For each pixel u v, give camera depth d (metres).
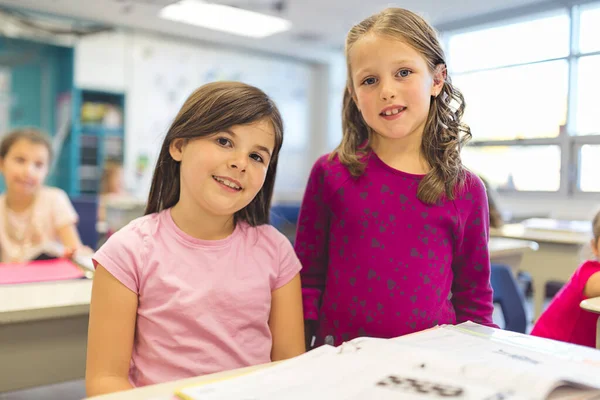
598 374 0.55
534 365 0.56
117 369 0.81
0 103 4.85
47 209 2.00
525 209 5.37
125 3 4.79
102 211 4.21
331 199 1.05
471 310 1.03
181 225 0.92
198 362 0.84
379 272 0.97
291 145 7.02
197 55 6.10
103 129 5.36
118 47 5.47
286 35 5.92
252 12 5.10
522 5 5.09
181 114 0.90
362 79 0.93
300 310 0.98
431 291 0.96
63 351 1.09
